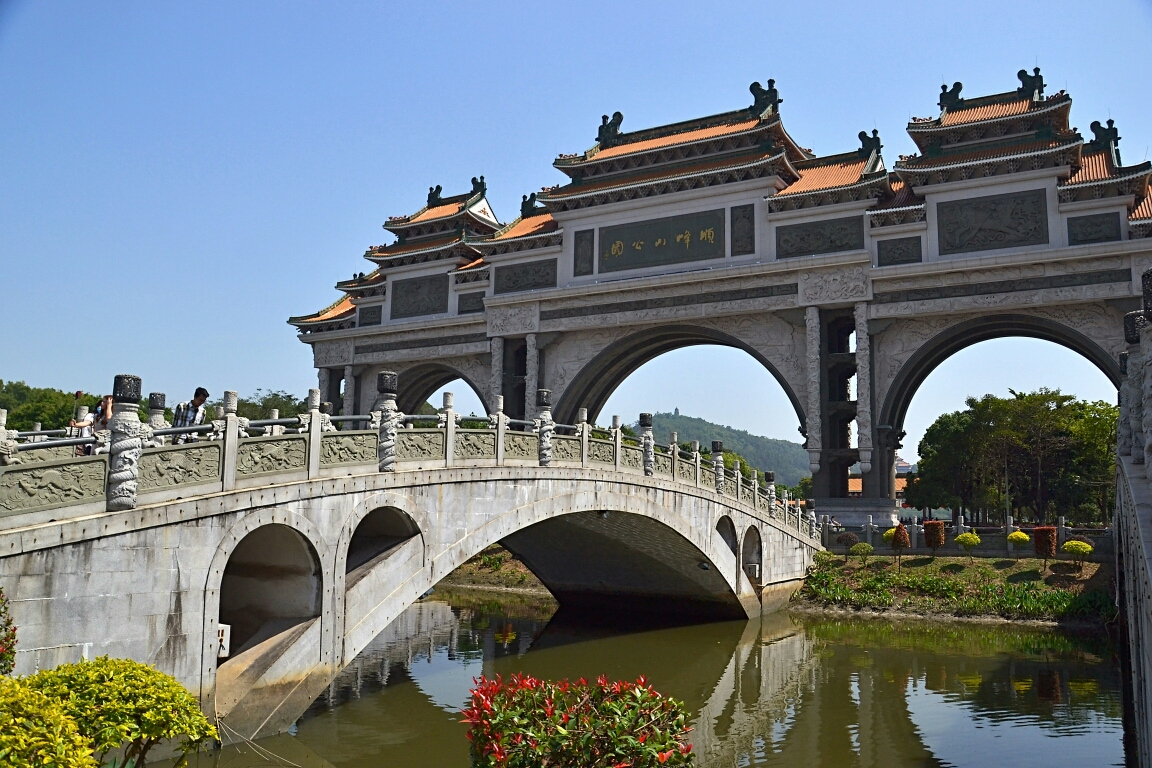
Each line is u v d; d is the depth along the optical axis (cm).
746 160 4962
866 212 4569
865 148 5016
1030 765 1694
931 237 4441
